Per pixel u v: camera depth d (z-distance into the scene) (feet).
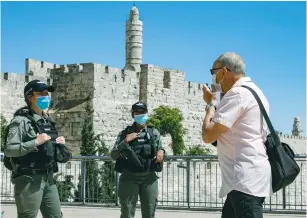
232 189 27.61
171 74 254.88
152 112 244.42
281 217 64.13
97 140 216.33
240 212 27.27
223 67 28.99
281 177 27.71
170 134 246.68
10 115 222.28
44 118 35.01
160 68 250.37
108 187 89.76
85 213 65.51
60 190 99.04
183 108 259.80
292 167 28.09
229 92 28.04
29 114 34.45
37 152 33.47
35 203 33.40
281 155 28.02
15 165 33.63
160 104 248.73
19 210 33.71
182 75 260.01
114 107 232.12
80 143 222.69
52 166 34.14
